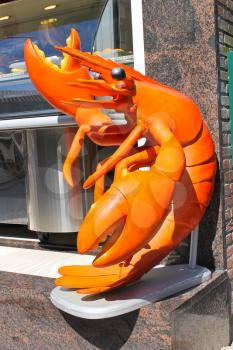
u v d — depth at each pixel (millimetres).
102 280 3178
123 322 3098
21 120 4402
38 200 4594
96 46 4336
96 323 3182
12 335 3543
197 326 3256
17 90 4492
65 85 3312
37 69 3314
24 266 4215
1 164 5066
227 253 3812
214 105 3695
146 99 2945
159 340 2994
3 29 4816
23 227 5848
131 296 3057
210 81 3693
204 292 3346
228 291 3771
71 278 3279
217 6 3707
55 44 4496
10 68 4656
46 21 4559
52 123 4215
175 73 3801
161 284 3238
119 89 2900
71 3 4359
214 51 3662
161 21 3809
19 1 4609
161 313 2982
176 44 3775
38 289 3418
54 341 3354
